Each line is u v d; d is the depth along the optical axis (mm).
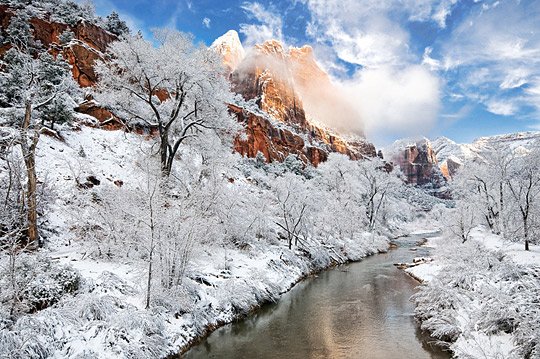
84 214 14422
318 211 33125
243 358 10977
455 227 31609
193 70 20750
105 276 11336
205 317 12695
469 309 12344
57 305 9016
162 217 11891
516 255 18625
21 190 13266
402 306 16797
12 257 8414
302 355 11297
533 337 8562
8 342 6902
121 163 24938
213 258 17250
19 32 33969
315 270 25547
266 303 16828
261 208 24891
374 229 45000
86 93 32500
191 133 23250
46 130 23016
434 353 11453
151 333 9852
